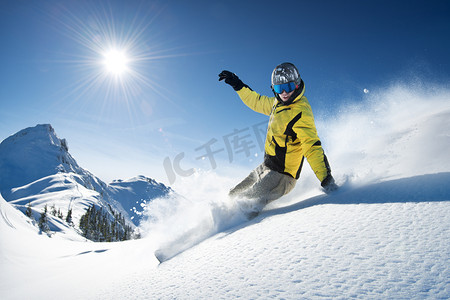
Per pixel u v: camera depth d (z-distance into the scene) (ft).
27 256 21.22
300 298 3.26
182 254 6.67
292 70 8.32
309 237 4.93
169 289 4.60
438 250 3.54
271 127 9.04
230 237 6.51
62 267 14.29
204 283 4.36
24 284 12.00
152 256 7.81
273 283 3.75
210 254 5.76
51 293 7.75
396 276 3.25
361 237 4.41
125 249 12.97
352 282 3.34
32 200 390.83
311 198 8.19
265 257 4.65
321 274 3.67
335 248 4.28
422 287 2.96
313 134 8.16
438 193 5.20
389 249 3.86
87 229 227.40
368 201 5.87
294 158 8.75
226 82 11.45
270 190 8.68
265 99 10.77
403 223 4.50
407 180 6.40
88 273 9.39
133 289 5.26
